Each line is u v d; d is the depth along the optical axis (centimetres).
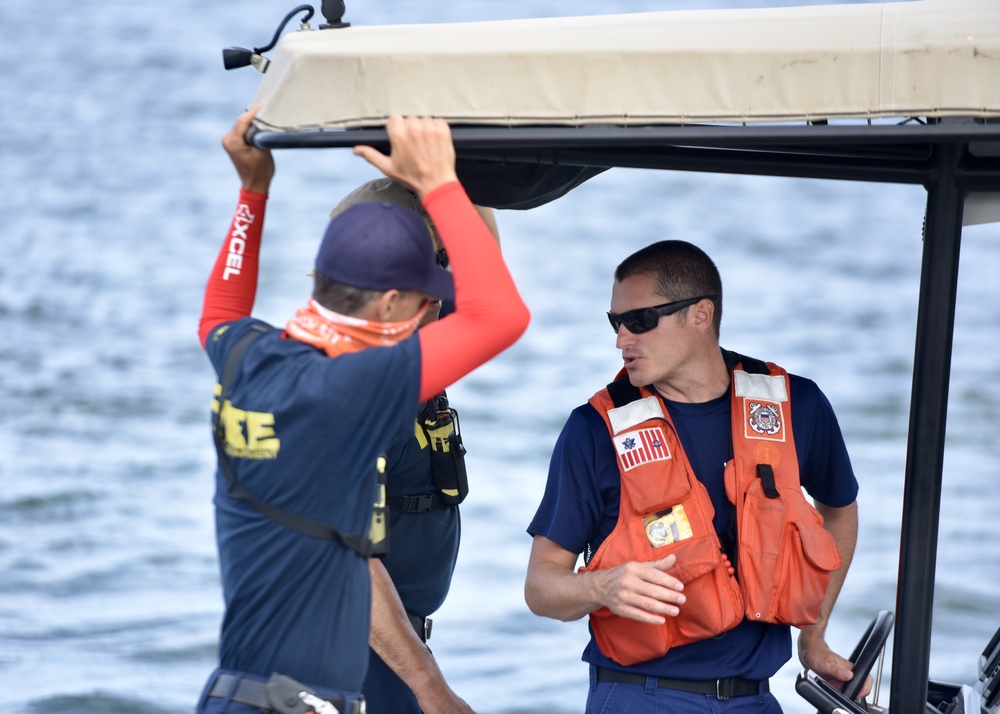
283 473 928
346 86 938
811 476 1298
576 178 1222
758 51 895
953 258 1045
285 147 943
